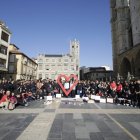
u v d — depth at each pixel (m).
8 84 16.14
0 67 41.16
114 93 18.81
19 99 14.68
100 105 15.35
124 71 54.88
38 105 15.01
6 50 43.72
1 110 12.17
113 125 8.19
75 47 111.12
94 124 8.34
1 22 41.41
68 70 92.19
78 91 22.14
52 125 8.11
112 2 70.25
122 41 59.91
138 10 48.25
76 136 6.59
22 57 55.56
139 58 44.78
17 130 7.31
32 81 21.81
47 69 91.94
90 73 111.38
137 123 8.56
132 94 15.52
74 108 13.26
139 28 47.88
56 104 15.72
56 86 22.89
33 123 8.45
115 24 68.31
